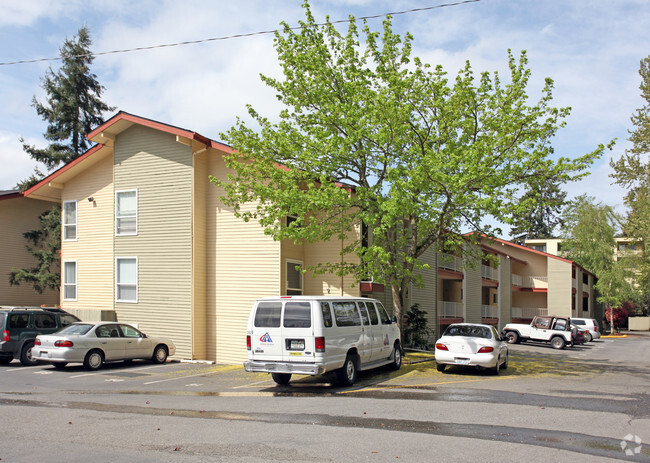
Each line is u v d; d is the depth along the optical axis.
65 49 37.84
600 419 9.61
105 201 23.94
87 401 11.36
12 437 7.75
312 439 7.69
